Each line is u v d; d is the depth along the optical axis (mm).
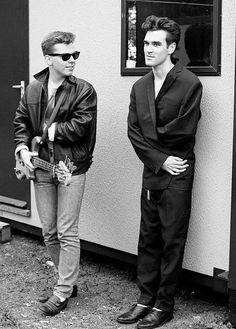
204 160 4027
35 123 4062
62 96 3984
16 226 5793
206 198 4039
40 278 4809
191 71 4035
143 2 4363
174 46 3783
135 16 4434
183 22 4121
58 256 4266
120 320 3939
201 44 4020
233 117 3744
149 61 3746
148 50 3742
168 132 3730
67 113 3988
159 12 4273
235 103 3703
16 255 5359
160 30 3719
